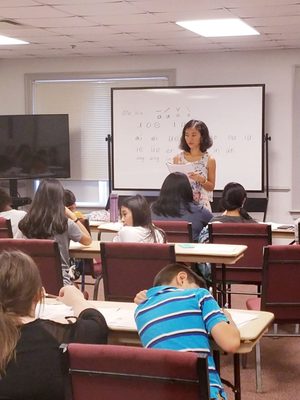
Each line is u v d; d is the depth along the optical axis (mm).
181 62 8445
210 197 7656
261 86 8008
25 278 1871
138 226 4168
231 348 2152
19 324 1868
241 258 4648
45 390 1852
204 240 4727
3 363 1824
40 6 5457
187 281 2449
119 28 6594
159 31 6801
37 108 9016
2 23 6289
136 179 8516
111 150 8578
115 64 8695
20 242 3686
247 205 8109
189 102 8258
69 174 8695
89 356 1733
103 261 3740
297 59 8055
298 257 3625
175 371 1671
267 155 8109
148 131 8422
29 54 8602
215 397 2119
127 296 3740
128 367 1710
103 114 8797
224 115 8156
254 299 4141
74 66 8828
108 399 1757
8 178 8688
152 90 8359
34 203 3967
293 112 8102
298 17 6012
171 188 5070
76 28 6605
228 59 8273
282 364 4297
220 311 2250
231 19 6105
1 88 9102
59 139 8633
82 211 8922
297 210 8172
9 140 8680
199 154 7934
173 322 2205
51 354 1869
